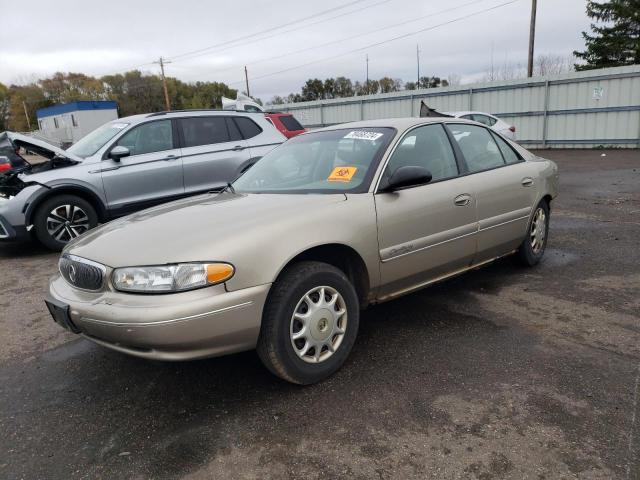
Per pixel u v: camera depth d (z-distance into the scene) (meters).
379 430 2.55
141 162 7.11
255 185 3.89
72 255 2.98
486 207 4.11
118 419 2.79
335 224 3.07
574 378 2.94
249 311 2.68
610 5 31.50
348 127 4.11
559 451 2.32
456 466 2.26
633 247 5.63
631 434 2.42
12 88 83.88
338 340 3.11
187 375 3.23
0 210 6.31
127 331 2.56
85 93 81.25
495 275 4.88
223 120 7.93
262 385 3.05
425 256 3.61
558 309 3.98
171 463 2.39
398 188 3.48
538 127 19.70
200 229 2.86
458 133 4.22
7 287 5.39
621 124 17.70
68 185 6.58
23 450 2.55
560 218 7.38
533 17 25.34
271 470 2.30
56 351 3.73
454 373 3.07
